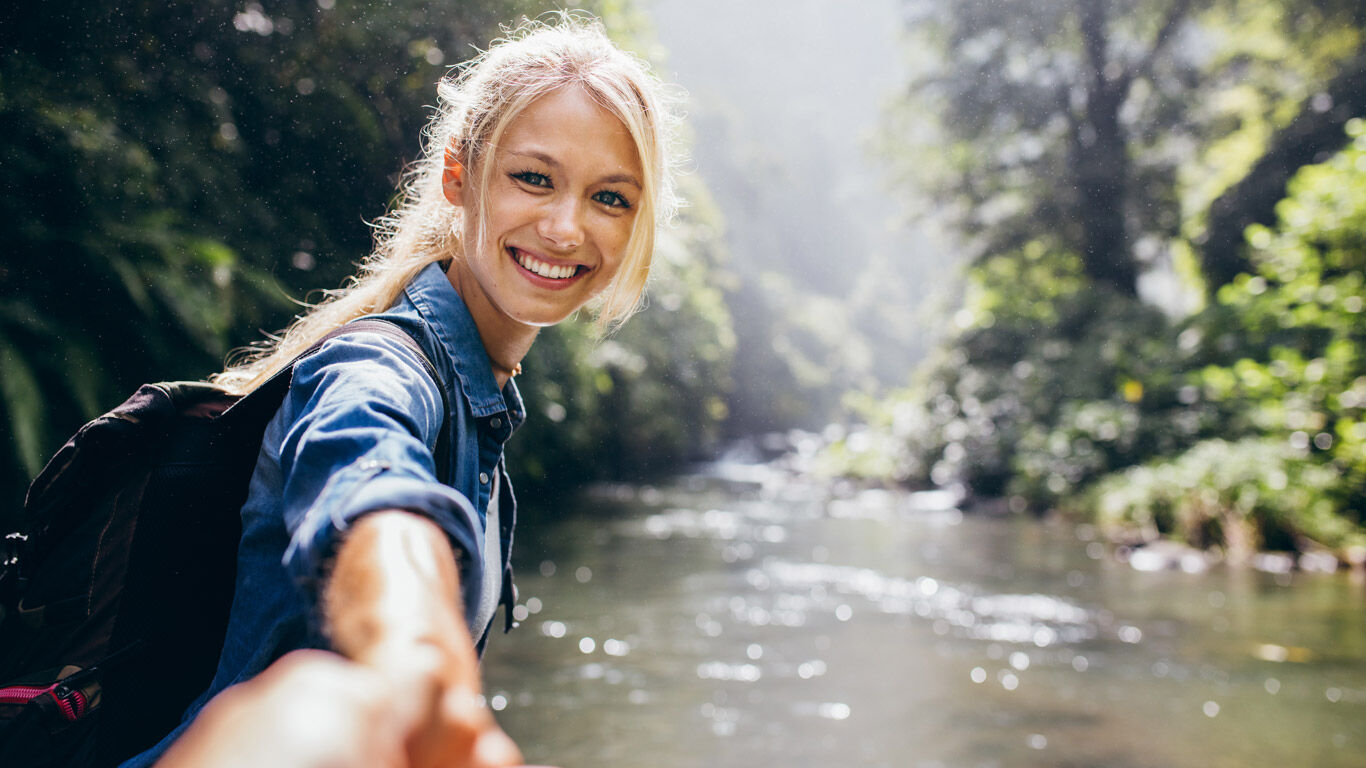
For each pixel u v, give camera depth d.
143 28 5.36
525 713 4.06
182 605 0.85
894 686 4.63
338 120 6.33
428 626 0.33
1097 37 18.86
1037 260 20.00
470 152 0.91
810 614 6.28
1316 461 10.29
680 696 4.37
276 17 6.07
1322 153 16.28
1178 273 20.39
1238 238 17.36
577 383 10.68
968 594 7.12
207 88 5.65
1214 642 5.61
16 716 0.80
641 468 18.58
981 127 19.80
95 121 4.55
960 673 4.88
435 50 6.89
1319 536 9.16
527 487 11.95
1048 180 19.36
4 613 0.85
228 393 0.91
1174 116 18.53
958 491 15.77
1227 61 18.53
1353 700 4.44
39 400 3.91
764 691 4.50
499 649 5.12
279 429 0.79
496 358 0.99
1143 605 6.77
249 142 6.11
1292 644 5.57
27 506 0.85
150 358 4.60
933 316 24.38
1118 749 3.76
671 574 7.73
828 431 28.12
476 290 0.95
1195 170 19.27
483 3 6.91
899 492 16.69
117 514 0.85
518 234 0.88
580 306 0.93
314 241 6.29
